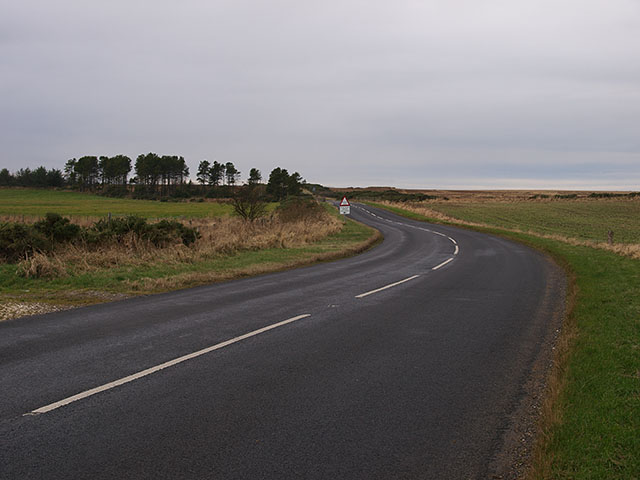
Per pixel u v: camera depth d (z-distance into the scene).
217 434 4.09
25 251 14.36
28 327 7.77
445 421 4.46
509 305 10.16
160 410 4.57
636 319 7.97
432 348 6.89
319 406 4.74
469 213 71.12
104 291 11.30
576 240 26.91
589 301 9.56
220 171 147.88
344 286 12.56
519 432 4.29
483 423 4.45
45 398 4.82
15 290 11.11
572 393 4.79
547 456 3.62
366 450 3.87
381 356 6.46
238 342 7.02
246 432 4.14
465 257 20.55
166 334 7.41
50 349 6.51
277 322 8.32
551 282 13.55
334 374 5.71
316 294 11.29
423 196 130.25
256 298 10.68
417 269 16.41
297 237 26.22
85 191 144.62
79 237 16.44
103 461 3.62
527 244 26.91
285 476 3.46
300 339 7.25
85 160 144.00
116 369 5.73
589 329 7.34
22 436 4.00
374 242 29.02
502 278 14.28
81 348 6.58
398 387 5.32
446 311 9.48
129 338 7.14
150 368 5.79
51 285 11.75
